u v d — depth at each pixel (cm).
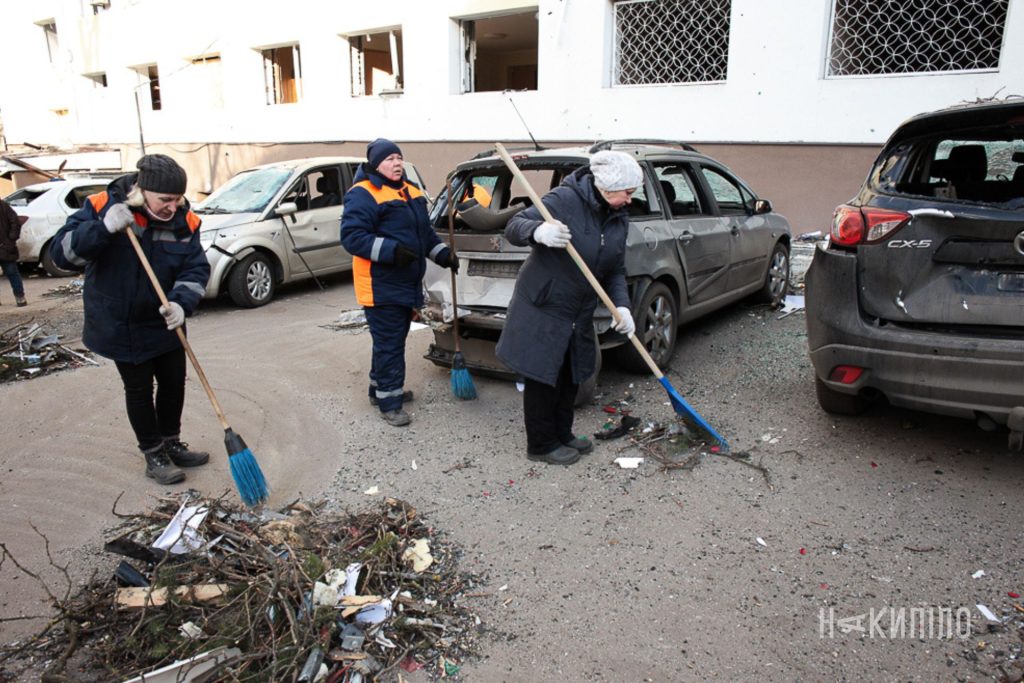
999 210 330
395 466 420
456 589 306
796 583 303
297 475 414
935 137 374
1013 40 795
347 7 1374
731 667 261
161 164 352
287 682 248
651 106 1056
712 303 610
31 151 1936
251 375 592
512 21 1352
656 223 527
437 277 527
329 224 910
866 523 341
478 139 1250
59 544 348
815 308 388
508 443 446
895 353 352
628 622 285
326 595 277
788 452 414
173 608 275
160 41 1803
